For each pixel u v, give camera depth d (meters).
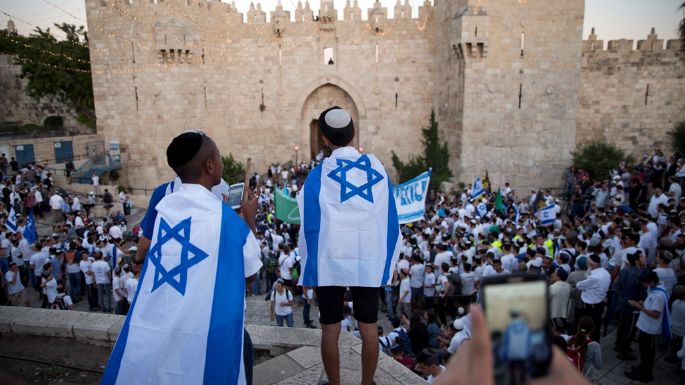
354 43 39.62
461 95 33.44
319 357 5.84
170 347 3.23
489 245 15.81
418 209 11.87
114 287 15.10
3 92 49.41
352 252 3.98
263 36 39.97
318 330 6.64
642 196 24.03
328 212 4.03
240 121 41.31
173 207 3.55
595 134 37.25
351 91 40.25
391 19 38.97
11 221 20.67
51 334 7.20
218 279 3.36
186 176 3.71
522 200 31.83
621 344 12.00
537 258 13.18
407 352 10.67
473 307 1.23
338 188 4.07
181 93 36.12
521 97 32.53
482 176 33.50
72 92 42.72
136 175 37.00
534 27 31.75
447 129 36.66
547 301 1.25
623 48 36.00
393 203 4.27
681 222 14.64
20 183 28.53
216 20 38.59
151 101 36.12
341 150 4.30
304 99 40.66
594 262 11.64
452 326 10.55
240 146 41.62
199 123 37.34
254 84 40.72
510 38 31.98
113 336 7.00
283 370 5.58
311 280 4.01
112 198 30.14
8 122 49.81
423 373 7.98
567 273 11.62
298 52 40.09
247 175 4.46
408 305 15.07
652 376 10.98
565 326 10.74
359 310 4.24
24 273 19.88
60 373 6.38
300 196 4.21
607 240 15.06
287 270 16.38
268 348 6.37
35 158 35.31
